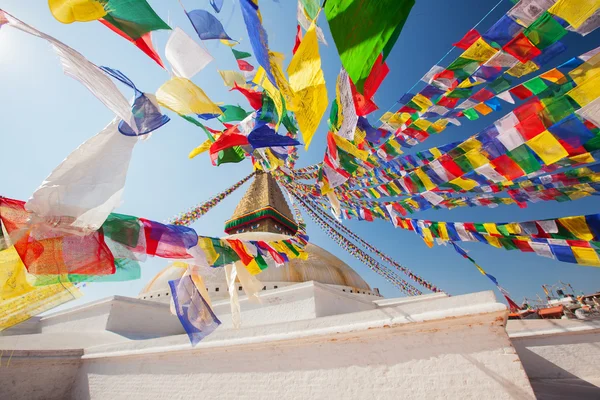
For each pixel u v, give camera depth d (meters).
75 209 2.09
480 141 2.83
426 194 3.84
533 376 7.86
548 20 2.12
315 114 1.63
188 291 3.70
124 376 6.89
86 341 8.71
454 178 3.14
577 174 3.18
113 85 1.90
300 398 4.76
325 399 4.58
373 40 1.33
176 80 2.43
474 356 3.91
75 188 2.08
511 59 2.51
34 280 2.47
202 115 3.01
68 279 2.57
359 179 4.63
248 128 2.80
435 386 3.98
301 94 1.69
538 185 3.45
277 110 2.18
